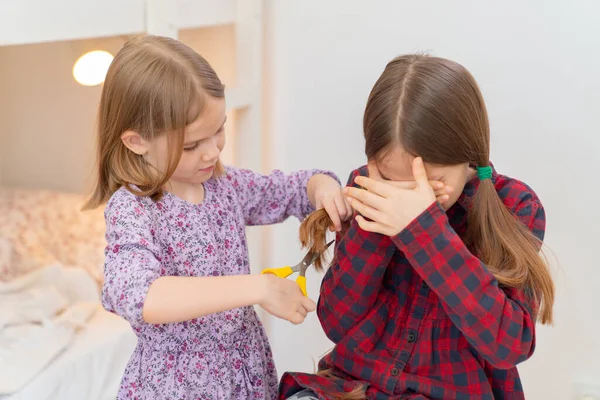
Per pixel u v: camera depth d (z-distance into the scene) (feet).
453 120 2.88
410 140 2.86
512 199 3.31
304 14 5.82
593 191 5.23
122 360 5.62
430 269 2.86
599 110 5.10
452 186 3.01
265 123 6.18
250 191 3.88
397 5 5.49
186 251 3.41
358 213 3.44
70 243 6.55
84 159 6.95
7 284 6.02
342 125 5.92
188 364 3.41
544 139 5.28
